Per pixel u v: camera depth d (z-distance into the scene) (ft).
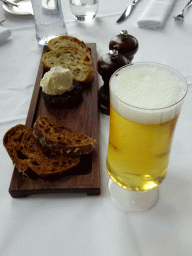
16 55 1.44
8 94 1.21
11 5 1.77
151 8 1.62
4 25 1.66
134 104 0.57
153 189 0.82
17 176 0.82
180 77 0.62
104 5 1.82
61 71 1.07
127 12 1.71
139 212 0.76
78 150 0.85
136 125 0.59
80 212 0.77
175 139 0.98
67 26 1.65
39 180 0.81
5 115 1.11
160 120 0.57
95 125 1.01
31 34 1.60
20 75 1.31
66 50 1.30
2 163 0.91
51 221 0.75
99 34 1.57
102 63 0.99
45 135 0.87
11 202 0.80
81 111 1.07
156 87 0.61
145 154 0.64
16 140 0.91
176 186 0.83
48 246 0.70
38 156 0.86
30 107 1.08
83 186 0.79
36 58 1.42
